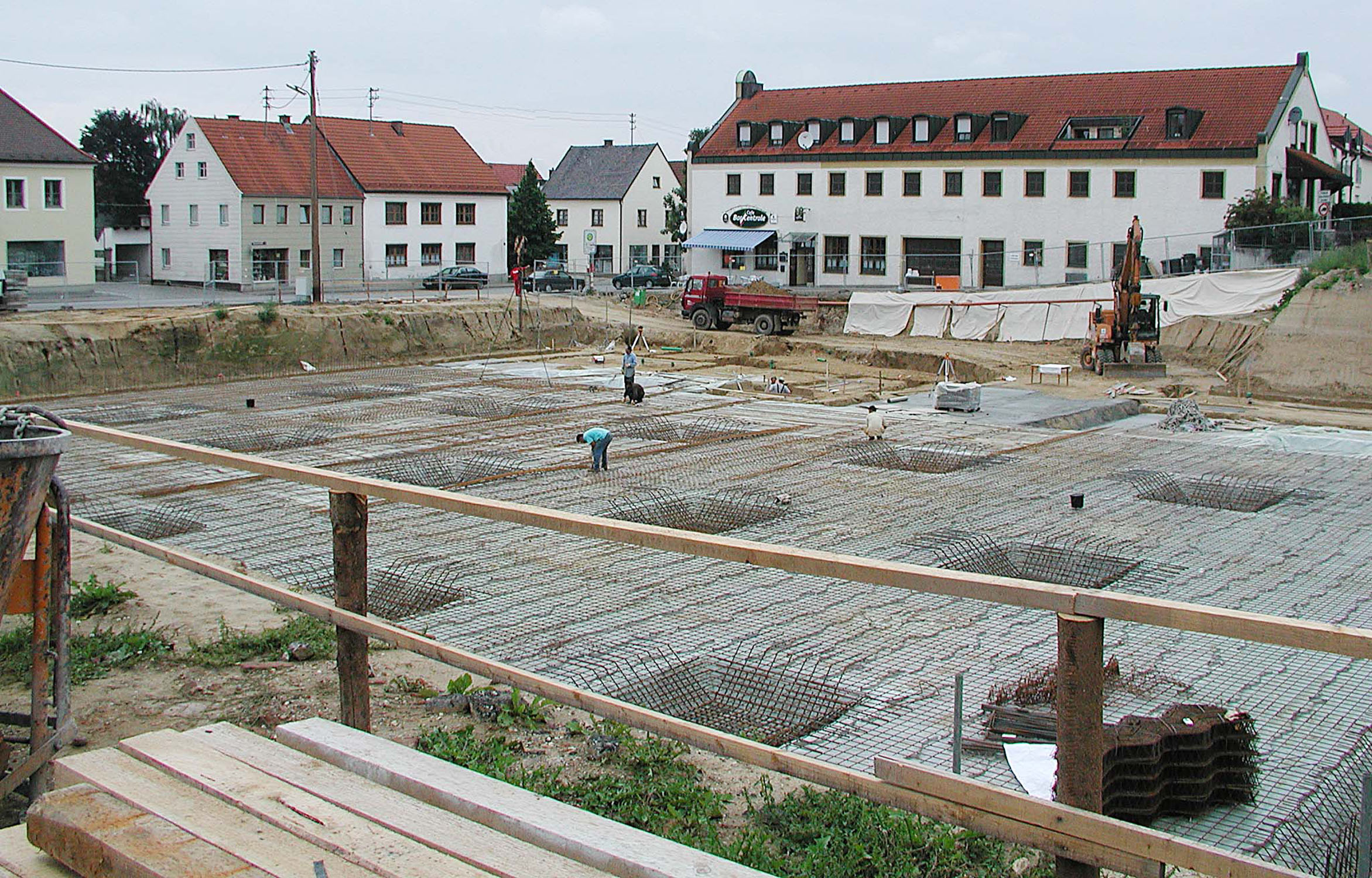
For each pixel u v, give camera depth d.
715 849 4.93
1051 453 21.50
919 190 52.16
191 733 3.58
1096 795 2.79
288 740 3.61
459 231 59.91
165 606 8.32
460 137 62.31
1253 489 17.91
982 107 52.72
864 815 5.34
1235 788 7.07
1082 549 14.49
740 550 3.29
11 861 2.97
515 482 18.36
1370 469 20.17
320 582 12.46
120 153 79.31
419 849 2.81
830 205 54.34
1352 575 13.46
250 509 16.25
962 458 20.52
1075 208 48.84
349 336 36.56
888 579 3.01
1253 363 31.77
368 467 19.47
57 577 4.75
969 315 42.41
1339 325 31.47
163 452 5.55
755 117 57.75
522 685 4.02
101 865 2.77
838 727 8.45
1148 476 18.92
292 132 56.50
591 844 2.84
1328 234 40.00
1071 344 40.47
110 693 6.48
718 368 35.53
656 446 21.78
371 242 56.81
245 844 2.79
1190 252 46.59
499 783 3.24
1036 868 5.02
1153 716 7.91
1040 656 10.14
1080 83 51.84
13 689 6.37
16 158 45.62
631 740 6.36
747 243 55.69
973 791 2.91
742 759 3.43
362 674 4.86
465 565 13.25
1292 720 8.77
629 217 70.31
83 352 31.30
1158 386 31.05
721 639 10.66
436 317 39.16
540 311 42.12
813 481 18.64
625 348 41.09
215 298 48.00
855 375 34.22
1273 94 47.38
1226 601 12.47
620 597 12.02
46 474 4.35
